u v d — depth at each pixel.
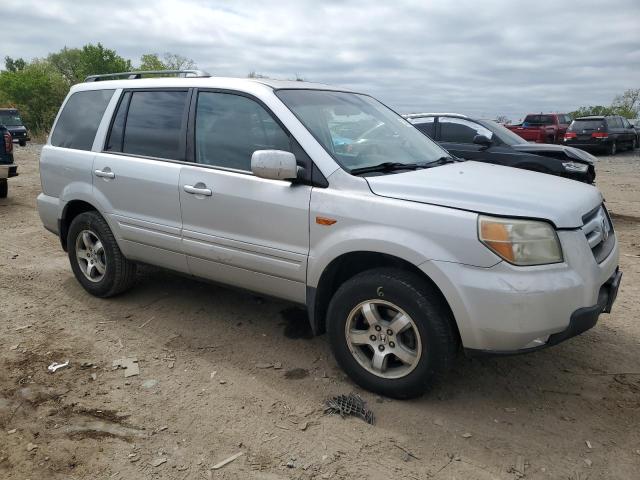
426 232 3.04
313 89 4.16
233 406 3.30
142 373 3.68
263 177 3.37
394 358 3.38
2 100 53.28
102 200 4.61
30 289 5.23
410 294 3.11
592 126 22.59
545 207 3.01
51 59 74.00
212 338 4.21
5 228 7.77
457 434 3.03
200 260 4.07
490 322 2.91
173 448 2.92
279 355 3.94
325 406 3.29
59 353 3.94
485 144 8.96
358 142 3.83
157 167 4.22
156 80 4.48
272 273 3.68
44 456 2.85
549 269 2.92
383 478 2.70
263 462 2.81
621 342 4.13
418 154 4.08
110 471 2.74
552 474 2.72
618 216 9.06
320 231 3.39
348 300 3.35
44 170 5.14
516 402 3.35
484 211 2.96
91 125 4.84
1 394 3.40
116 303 4.88
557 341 3.00
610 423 3.13
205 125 4.06
